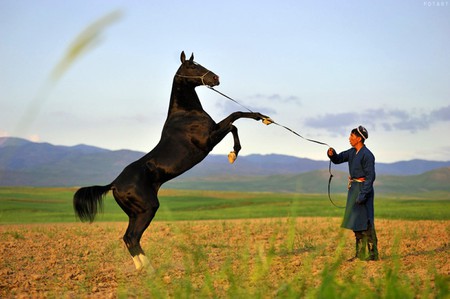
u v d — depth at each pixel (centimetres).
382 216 2339
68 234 1609
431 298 582
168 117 1038
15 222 2533
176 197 8369
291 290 486
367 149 976
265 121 1022
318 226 1683
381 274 775
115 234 1612
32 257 1136
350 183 984
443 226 1641
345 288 495
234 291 503
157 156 984
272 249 420
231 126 1027
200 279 768
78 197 960
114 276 891
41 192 9794
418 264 893
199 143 1002
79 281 848
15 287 809
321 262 903
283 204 4838
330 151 1000
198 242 1286
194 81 1015
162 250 1114
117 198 964
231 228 1669
